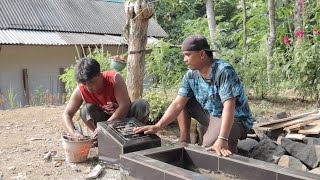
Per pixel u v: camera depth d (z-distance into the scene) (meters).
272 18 7.91
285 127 4.40
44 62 12.10
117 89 3.84
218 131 3.25
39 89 10.70
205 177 2.31
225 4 16.61
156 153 2.94
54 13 13.15
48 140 4.62
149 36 14.04
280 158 3.57
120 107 3.83
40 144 4.44
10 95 9.37
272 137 4.42
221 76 3.14
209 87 3.32
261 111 6.00
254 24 10.67
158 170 2.50
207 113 3.59
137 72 5.00
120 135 3.44
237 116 3.37
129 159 2.78
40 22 12.30
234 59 7.32
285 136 4.26
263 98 7.03
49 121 5.68
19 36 11.00
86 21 13.52
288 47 7.78
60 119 5.78
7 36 10.80
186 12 16.06
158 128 3.50
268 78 7.04
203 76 3.32
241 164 2.67
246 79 7.03
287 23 10.17
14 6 12.52
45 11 13.03
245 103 3.42
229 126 3.01
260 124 4.56
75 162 3.73
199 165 2.96
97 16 14.12
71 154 3.69
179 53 6.54
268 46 7.86
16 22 11.79
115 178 3.33
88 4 14.66
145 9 4.84
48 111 6.52
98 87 3.72
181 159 3.07
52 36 11.66
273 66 7.08
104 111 4.02
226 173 2.79
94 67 3.56
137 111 3.94
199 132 4.20
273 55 7.28
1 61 11.29
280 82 7.02
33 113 6.35
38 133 4.99
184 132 3.73
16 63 11.56
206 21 11.03
